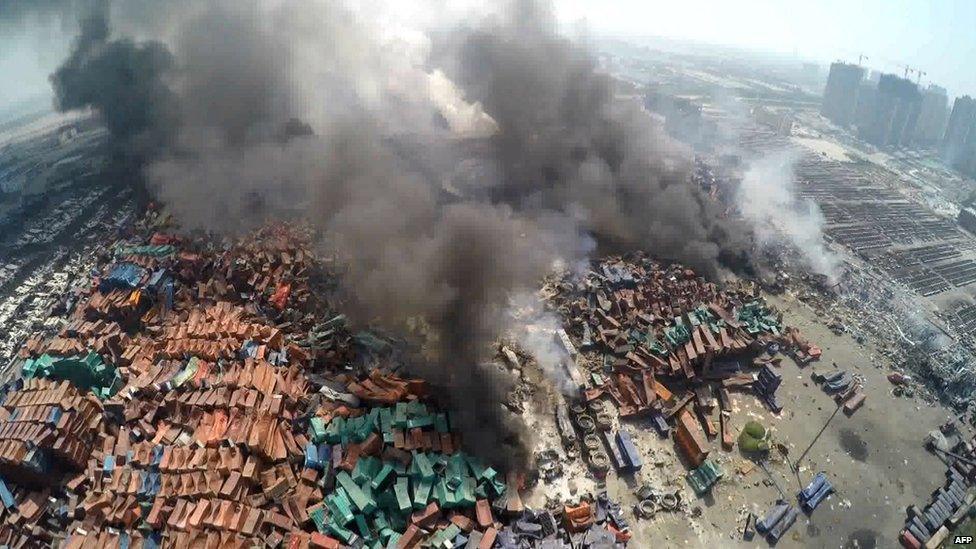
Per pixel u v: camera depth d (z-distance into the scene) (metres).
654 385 44.72
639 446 41.00
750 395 46.75
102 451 35.84
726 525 36.41
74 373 39.31
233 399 37.53
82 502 32.91
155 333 45.41
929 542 36.31
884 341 55.09
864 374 50.41
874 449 43.12
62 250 57.53
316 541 31.12
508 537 32.38
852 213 85.19
